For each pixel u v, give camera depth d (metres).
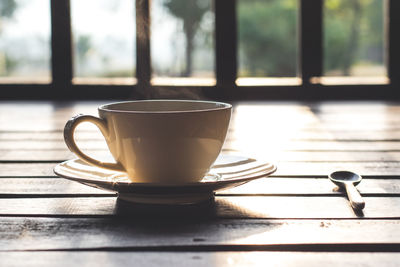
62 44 1.80
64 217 0.52
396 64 1.76
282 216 0.52
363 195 0.58
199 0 5.57
